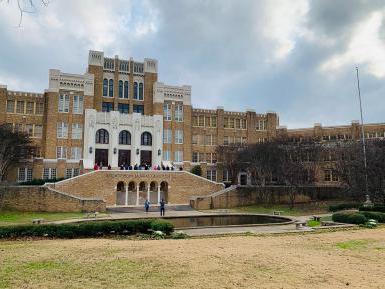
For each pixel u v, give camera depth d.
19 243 19.88
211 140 75.25
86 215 41.09
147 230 24.41
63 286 11.17
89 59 68.56
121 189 56.47
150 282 11.70
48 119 61.97
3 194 43.69
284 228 28.45
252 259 15.32
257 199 57.59
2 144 49.53
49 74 62.97
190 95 73.25
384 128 72.94
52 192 45.00
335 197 60.91
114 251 16.91
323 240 21.25
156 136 68.19
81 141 63.84
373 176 44.56
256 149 58.16
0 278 11.91
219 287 11.29
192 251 17.02
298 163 55.22
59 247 18.08
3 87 61.06
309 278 12.51
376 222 30.73
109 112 65.56
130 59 72.19
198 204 53.12
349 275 12.98
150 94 72.50
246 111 78.56
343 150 57.72
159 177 56.72
